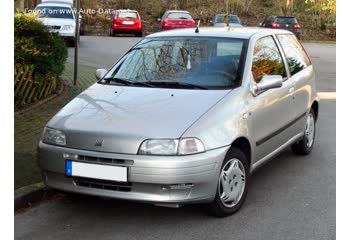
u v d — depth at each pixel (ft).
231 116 16.14
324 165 22.16
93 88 18.47
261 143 17.98
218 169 15.21
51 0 77.82
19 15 31.94
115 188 14.93
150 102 16.47
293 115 21.04
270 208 17.06
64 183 15.64
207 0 127.13
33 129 25.70
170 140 14.66
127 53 20.38
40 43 31.78
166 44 19.75
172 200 14.60
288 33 23.35
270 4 131.03
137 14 99.19
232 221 15.94
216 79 17.75
